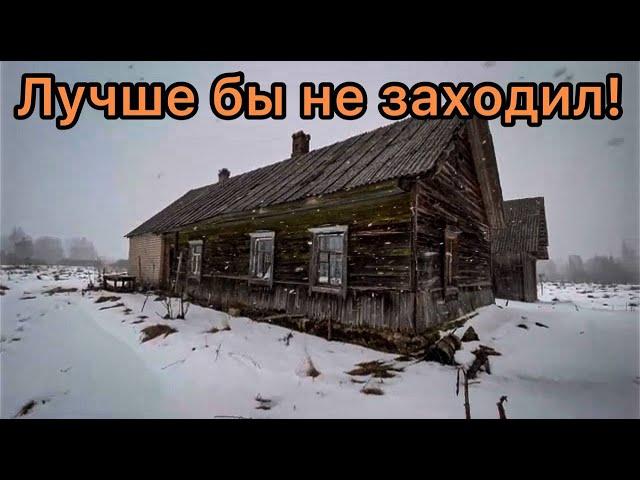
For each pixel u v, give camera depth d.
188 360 5.16
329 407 3.66
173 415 3.58
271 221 9.25
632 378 4.59
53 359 5.52
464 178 9.22
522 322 8.49
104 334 7.10
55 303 11.29
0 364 5.32
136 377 4.68
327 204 7.52
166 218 15.84
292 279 8.35
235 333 7.13
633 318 9.20
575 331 7.62
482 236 10.82
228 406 3.74
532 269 16.64
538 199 18.23
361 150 9.23
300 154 13.40
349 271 7.09
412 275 6.14
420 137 7.91
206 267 11.69
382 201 6.77
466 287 9.04
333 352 5.97
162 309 9.88
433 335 6.27
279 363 5.12
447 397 3.86
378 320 6.45
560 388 4.20
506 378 4.57
